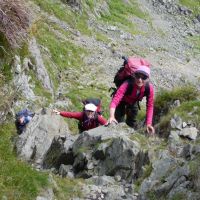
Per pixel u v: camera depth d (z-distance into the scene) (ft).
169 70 94.53
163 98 39.24
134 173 25.67
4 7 40.55
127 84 28.94
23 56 49.08
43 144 32.63
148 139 28.27
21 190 22.62
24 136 33.19
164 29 132.26
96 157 26.94
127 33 110.01
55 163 28.73
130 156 26.05
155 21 135.54
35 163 30.09
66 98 58.18
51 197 23.09
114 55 89.30
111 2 126.72
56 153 29.25
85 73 74.84
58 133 34.65
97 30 101.96
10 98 40.04
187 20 150.20
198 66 107.96
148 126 28.63
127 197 23.94
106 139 27.30
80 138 28.32
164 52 109.19
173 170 24.08
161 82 86.28
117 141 26.73
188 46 125.90
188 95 38.81
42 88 54.39
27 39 47.21
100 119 31.40
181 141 28.09
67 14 94.43
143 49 104.58
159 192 23.17
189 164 23.17
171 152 26.61
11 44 41.70
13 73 43.52
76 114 31.76
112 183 25.18
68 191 24.27
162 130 30.89
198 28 147.95
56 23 86.28
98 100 32.32
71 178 26.11
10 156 26.61
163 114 38.32
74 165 27.32
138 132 30.86
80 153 27.32
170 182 23.17
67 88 64.08
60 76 66.95
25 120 36.65
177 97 38.81
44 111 37.17
